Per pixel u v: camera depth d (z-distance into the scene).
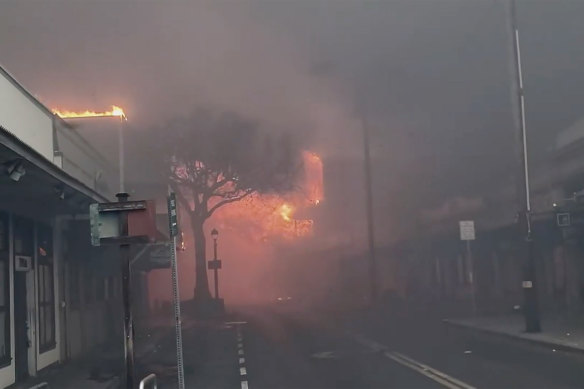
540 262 21.88
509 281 24.62
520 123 16.91
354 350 14.57
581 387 8.99
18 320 11.59
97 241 6.80
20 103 11.52
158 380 11.41
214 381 11.06
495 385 9.32
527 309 15.85
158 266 23.30
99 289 19.22
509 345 14.35
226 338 19.59
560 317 19.00
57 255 14.25
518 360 11.90
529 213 16.31
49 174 9.12
